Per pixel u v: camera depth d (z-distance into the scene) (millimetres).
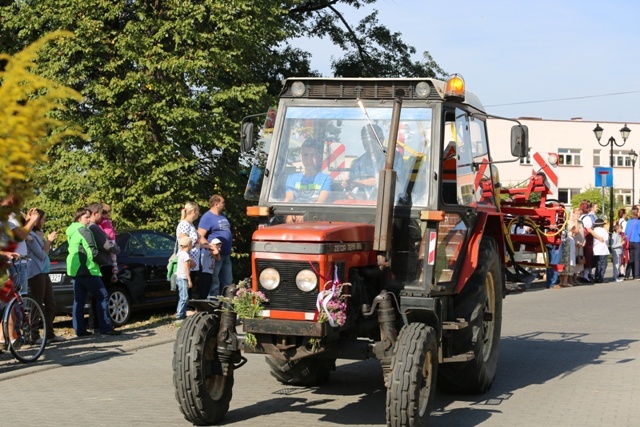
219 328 7355
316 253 6809
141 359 10914
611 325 14508
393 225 7660
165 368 10273
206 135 21203
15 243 3678
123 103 21297
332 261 6871
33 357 10586
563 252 22312
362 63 32125
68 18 20766
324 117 8078
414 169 7754
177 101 21453
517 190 11664
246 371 10258
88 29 20750
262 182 8156
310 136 8062
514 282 11180
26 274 10914
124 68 21594
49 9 20969
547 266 11414
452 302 8242
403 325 7355
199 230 13703
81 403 8312
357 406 8320
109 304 13938
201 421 7332
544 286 23062
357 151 7922
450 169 8008
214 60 21375
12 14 21625
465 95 8570
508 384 9430
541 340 12750
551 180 11781
